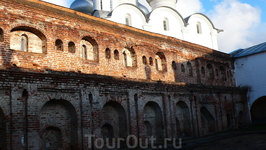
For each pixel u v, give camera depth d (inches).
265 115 1192.8
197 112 885.2
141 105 707.4
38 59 552.1
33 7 556.7
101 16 1165.7
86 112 580.4
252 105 1155.3
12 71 476.4
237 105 1106.1
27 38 562.9
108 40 694.5
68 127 575.8
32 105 498.9
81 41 653.9
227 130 1008.9
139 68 762.2
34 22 557.3
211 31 1278.3
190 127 854.5
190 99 872.9
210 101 960.3
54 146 552.7
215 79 1044.5
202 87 927.7
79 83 575.8
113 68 691.4
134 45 762.8
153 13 1115.3
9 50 512.1
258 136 758.5
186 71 925.2
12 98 474.9
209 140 753.6
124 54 752.3
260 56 1133.7
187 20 1218.6
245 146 609.6
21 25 536.7
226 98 1047.0
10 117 472.4
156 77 807.7
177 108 863.7
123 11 1052.5
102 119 641.0
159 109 772.0
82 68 624.4
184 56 926.4
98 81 612.4
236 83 1192.2
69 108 576.7
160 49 840.9
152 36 815.7
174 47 893.8
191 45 960.3
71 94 565.0
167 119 772.0
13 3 529.3
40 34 570.3
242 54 1189.7
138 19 1077.1
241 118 1127.6
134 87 697.0
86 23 650.8
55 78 535.2
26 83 495.8
